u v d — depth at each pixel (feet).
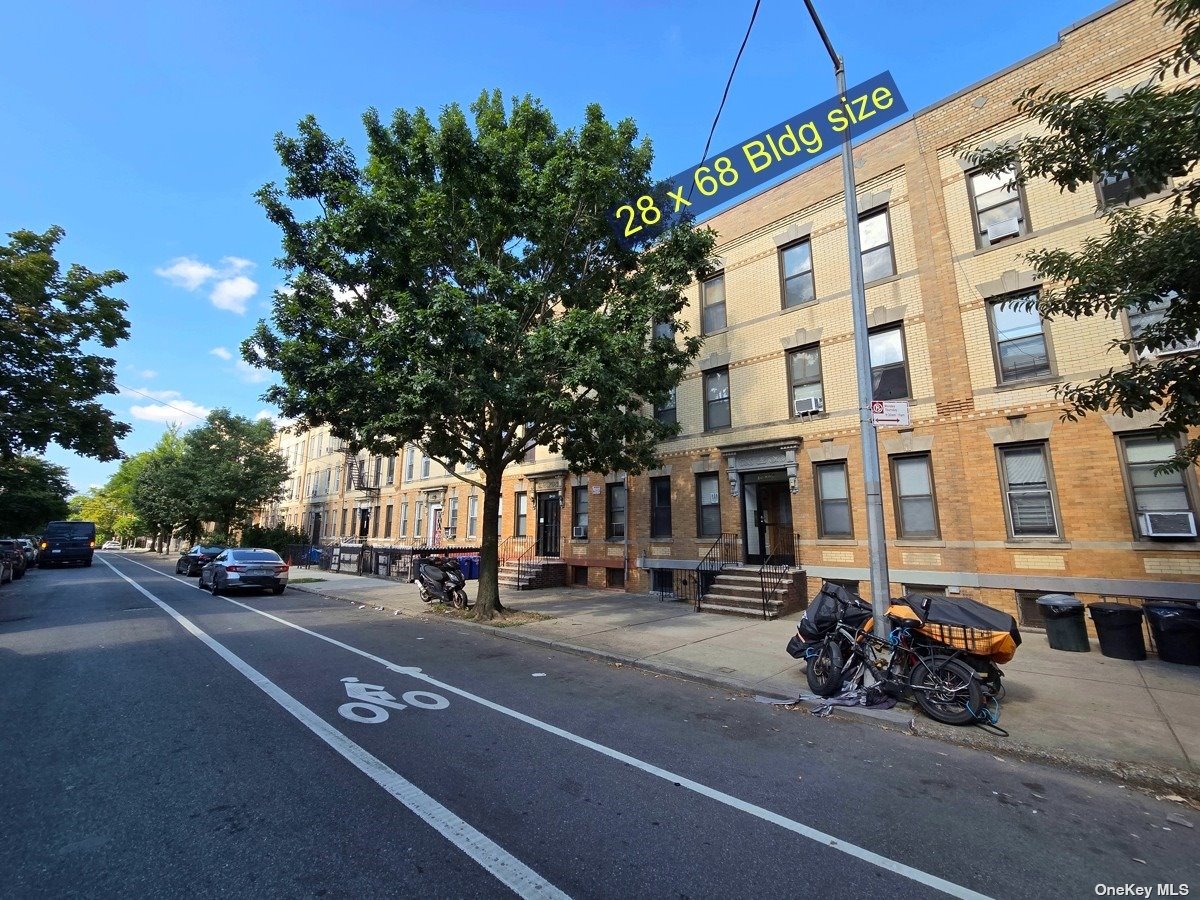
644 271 38.27
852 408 41.04
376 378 32.09
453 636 34.68
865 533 39.50
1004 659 19.19
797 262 45.91
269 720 18.62
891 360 39.93
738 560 45.88
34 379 49.93
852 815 13.08
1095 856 11.55
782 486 47.73
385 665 26.58
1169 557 29.12
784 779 14.99
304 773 14.64
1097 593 30.63
